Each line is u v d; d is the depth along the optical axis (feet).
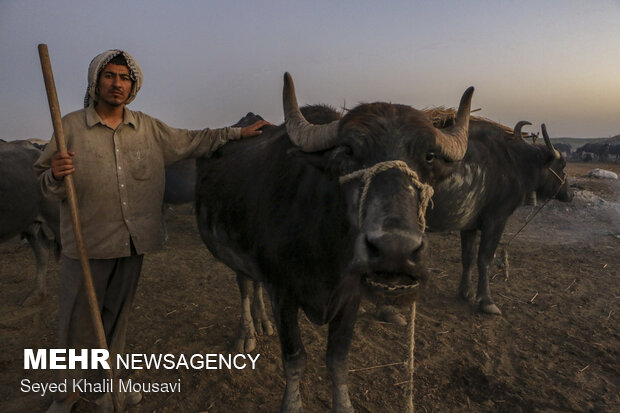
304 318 14.48
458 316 14.61
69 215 7.97
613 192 41.27
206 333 13.26
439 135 6.33
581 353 12.01
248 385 10.50
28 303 15.03
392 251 5.16
